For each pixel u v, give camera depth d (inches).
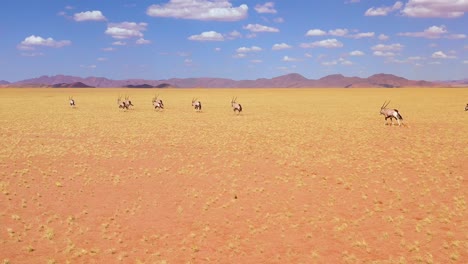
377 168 917.8
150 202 710.5
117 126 1654.8
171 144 1234.0
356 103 3166.8
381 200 705.0
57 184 799.7
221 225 609.3
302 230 585.6
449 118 1892.2
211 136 1392.7
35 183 813.2
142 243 548.1
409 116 2012.8
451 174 853.2
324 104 3085.6
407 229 580.1
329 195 735.7
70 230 588.4
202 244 544.4
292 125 1702.8
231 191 765.9
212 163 987.9
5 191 750.5
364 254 507.8
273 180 837.8
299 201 708.7
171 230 591.8
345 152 1101.7
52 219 629.9
